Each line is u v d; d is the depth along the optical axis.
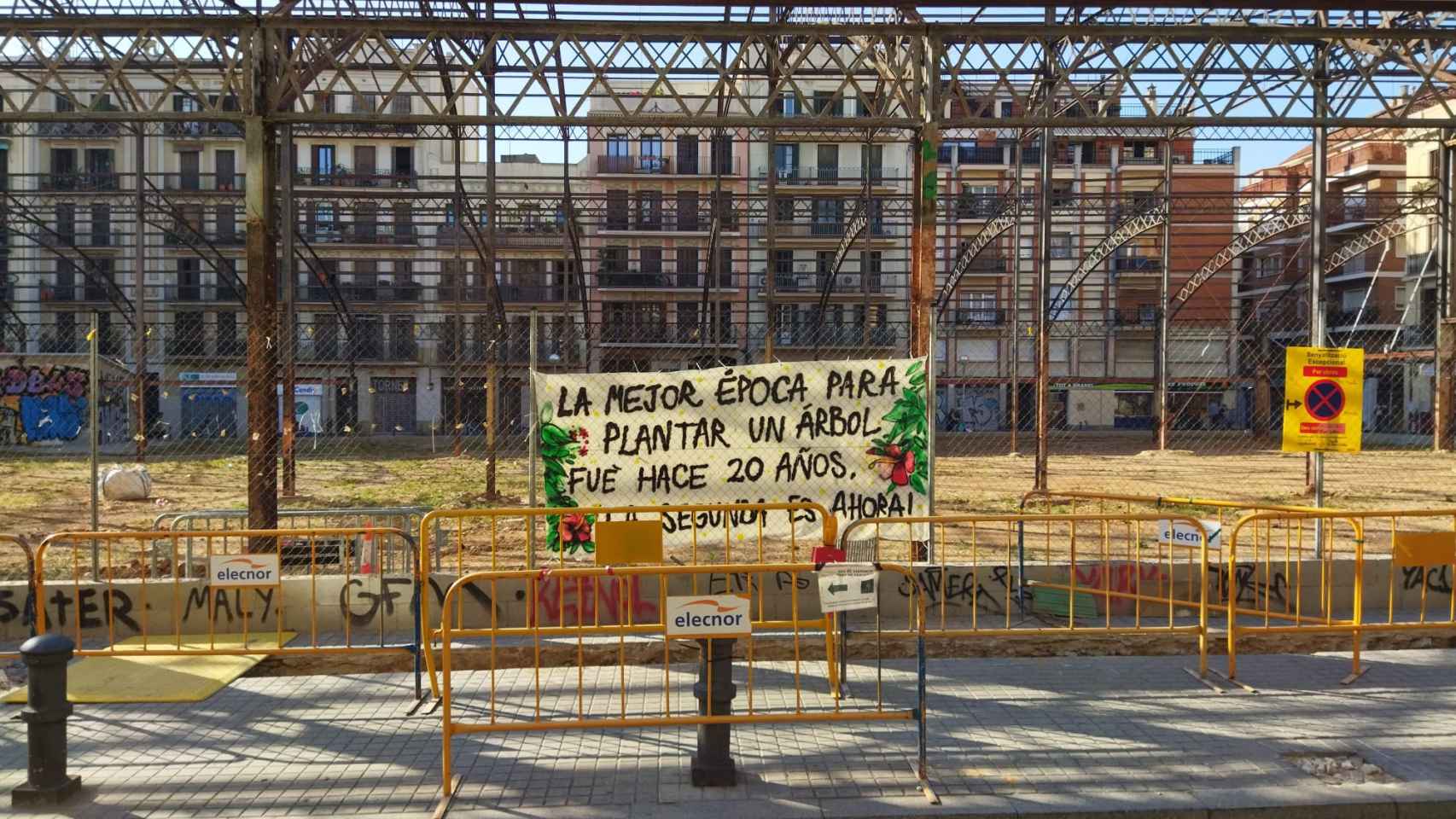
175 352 42.81
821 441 8.28
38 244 38.09
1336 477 23.50
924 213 10.57
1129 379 48.94
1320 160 21.95
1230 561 7.18
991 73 12.34
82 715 6.44
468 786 5.20
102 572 10.93
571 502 8.18
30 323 39.12
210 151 46.69
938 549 12.45
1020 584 8.53
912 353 10.71
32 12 18.59
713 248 29.88
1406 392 39.38
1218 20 19.19
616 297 47.28
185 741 5.94
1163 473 24.92
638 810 4.86
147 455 30.83
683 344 44.88
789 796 5.03
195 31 10.06
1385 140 27.52
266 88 9.95
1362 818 4.89
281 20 9.88
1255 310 39.41
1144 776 5.26
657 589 8.35
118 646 7.88
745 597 5.27
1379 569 8.92
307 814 4.89
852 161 50.34
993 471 25.61
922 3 10.73
